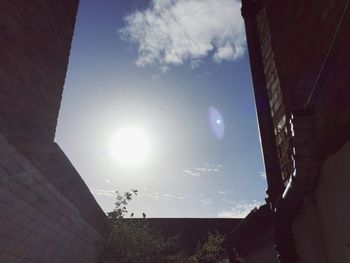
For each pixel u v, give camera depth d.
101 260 8.23
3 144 3.00
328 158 2.24
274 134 3.81
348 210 2.04
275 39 3.66
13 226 3.39
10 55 3.24
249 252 4.67
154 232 11.74
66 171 4.53
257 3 4.52
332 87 2.21
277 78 3.66
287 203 2.75
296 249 2.79
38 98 3.87
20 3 3.47
